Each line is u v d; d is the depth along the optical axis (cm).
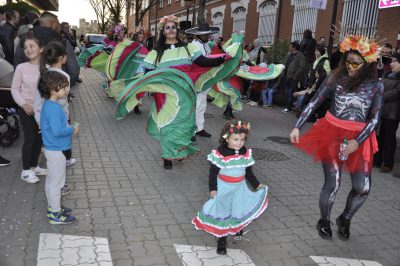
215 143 755
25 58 583
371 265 361
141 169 576
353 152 381
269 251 373
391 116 601
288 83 1138
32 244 358
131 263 338
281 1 1742
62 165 391
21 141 676
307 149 397
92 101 1148
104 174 547
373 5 1224
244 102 1315
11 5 1541
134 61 998
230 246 377
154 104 583
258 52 1411
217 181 353
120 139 736
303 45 1227
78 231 387
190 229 405
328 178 391
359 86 366
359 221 452
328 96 390
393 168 654
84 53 1137
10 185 486
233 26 2205
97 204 450
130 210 440
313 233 415
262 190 364
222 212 351
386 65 704
